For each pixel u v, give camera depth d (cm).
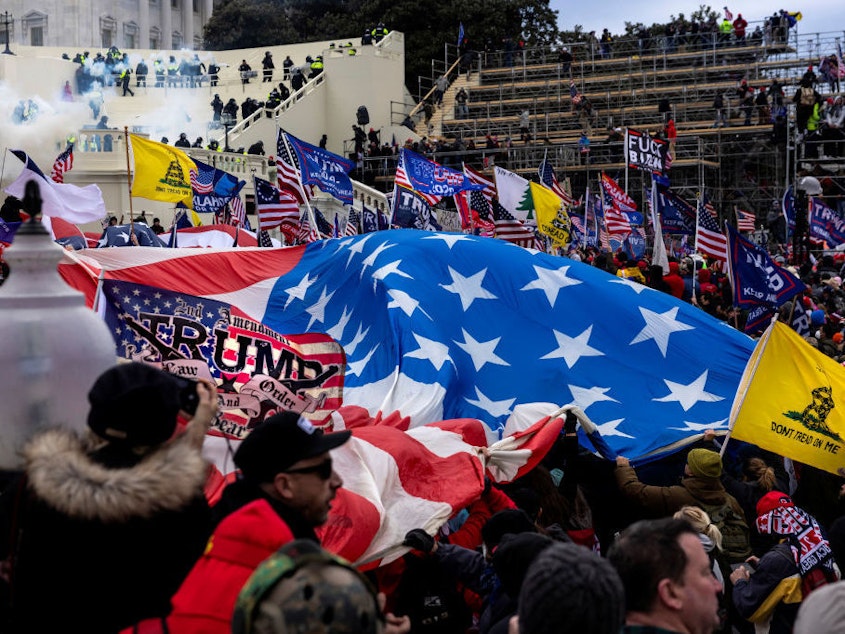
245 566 376
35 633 361
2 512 401
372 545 700
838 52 5228
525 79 6022
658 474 1072
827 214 2781
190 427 434
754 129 4947
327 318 1238
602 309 1223
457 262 1243
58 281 435
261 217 1827
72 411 424
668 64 5856
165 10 9288
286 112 5388
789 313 1472
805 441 957
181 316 714
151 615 366
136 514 356
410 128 5553
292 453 443
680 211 2389
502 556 504
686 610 397
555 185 2677
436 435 881
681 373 1173
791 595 724
